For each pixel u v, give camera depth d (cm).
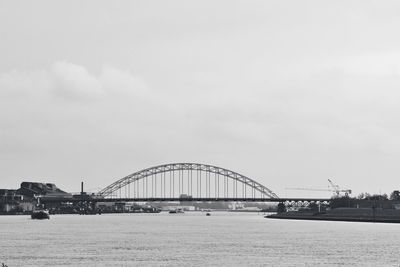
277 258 15675
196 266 14312
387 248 17950
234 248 18012
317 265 14525
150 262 14888
